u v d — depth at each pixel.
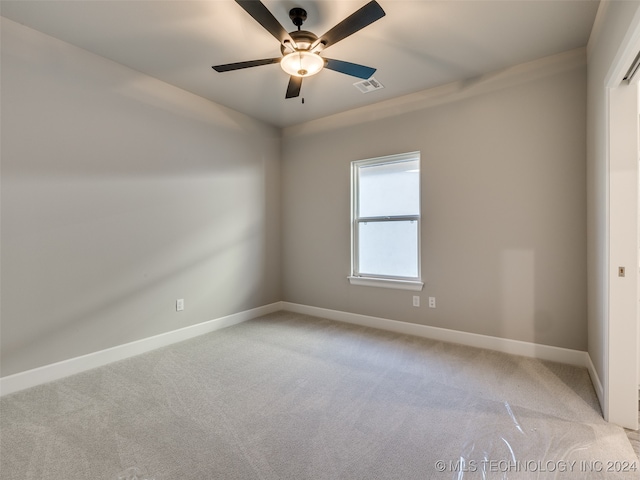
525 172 2.86
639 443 1.70
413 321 3.49
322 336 3.45
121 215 2.88
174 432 1.81
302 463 1.57
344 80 3.13
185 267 3.39
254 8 1.76
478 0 2.05
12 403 2.12
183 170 3.37
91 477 1.48
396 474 1.50
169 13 2.18
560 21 2.26
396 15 2.19
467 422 1.90
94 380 2.46
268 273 4.40
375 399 2.16
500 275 2.99
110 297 2.81
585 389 2.26
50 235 2.46
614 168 1.85
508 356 2.88
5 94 2.25
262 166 4.29
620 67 1.65
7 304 2.27
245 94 3.47
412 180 3.53
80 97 2.61
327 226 4.13
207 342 3.28
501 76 2.94
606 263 1.89
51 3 2.08
